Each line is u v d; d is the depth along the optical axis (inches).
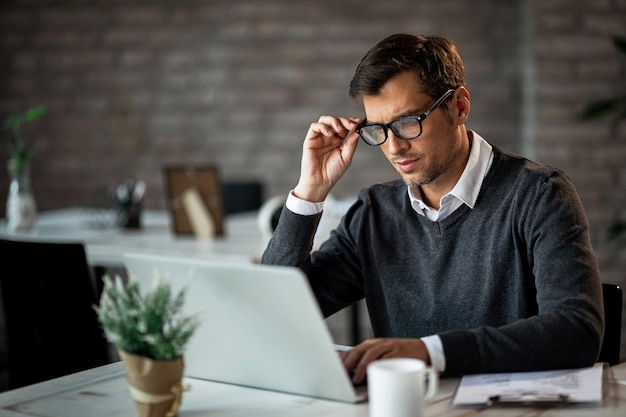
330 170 73.9
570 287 63.4
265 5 199.9
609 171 183.9
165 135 205.6
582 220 67.2
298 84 200.7
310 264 76.5
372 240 76.7
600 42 180.5
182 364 54.8
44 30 204.4
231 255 125.3
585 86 182.1
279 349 58.6
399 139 67.4
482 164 71.7
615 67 180.7
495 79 193.6
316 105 200.7
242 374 62.0
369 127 69.4
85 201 207.6
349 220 79.0
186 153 205.8
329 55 199.0
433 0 193.8
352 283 78.6
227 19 201.5
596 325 61.7
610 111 163.0
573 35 181.5
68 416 57.7
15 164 155.1
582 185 184.9
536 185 69.1
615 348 71.4
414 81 66.6
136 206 154.3
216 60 202.7
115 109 205.6
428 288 73.9
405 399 49.3
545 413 53.6
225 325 60.1
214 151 205.2
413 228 74.8
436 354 59.5
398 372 49.3
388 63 66.6
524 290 70.0
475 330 61.2
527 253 69.1
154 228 157.0
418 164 68.0
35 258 109.8
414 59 66.9
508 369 60.1
